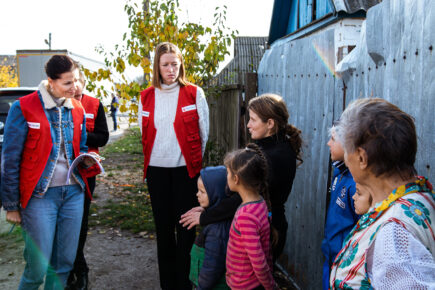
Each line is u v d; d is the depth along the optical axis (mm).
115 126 18688
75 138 2619
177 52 2959
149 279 3508
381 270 854
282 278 3496
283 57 3523
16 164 2367
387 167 969
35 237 2453
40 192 2430
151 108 2994
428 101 1691
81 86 3301
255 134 2285
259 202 1946
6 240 2445
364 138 983
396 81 1944
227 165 1975
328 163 2713
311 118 2992
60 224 2639
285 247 3551
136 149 11781
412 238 854
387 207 960
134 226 4840
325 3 5375
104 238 4492
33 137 2393
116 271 3658
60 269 2701
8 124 2365
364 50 2289
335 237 1910
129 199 6105
